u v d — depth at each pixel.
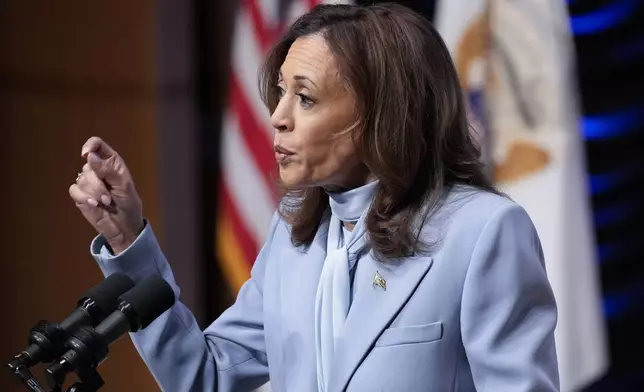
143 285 4.27
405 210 4.59
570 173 8.43
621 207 9.09
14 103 10.98
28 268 11.11
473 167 4.73
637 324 9.11
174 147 10.91
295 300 4.89
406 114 4.48
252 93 9.70
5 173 11.01
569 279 8.41
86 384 3.98
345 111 4.49
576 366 8.48
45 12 10.91
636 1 8.75
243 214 9.77
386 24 4.57
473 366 4.36
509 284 4.36
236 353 5.37
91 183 4.89
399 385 4.36
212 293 11.09
